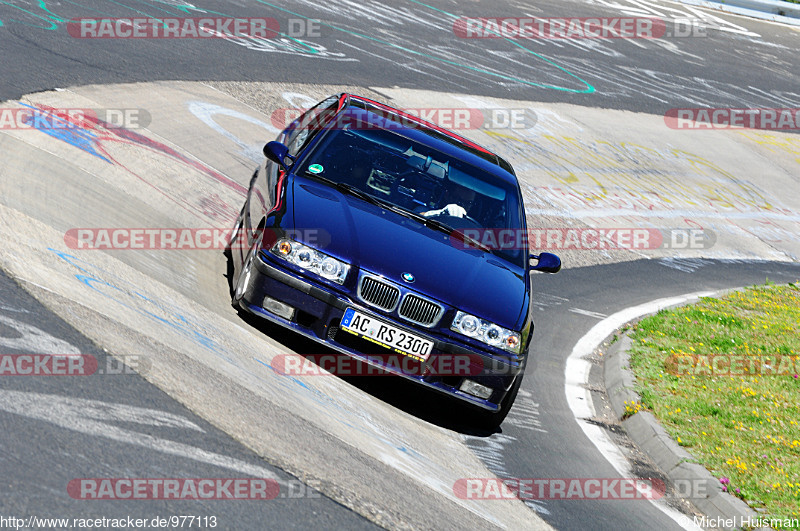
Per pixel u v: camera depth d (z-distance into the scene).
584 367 25.48
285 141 22.78
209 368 14.74
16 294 14.32
